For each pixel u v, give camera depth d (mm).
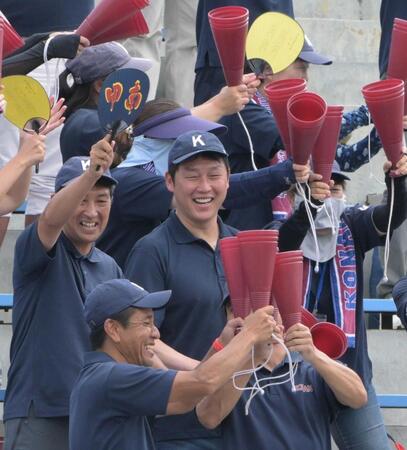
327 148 23000
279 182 23906
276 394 22703
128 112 22219
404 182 23922
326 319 25078
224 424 22562
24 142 22641
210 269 23172
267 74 25562
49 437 22703
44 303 22969
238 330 21062
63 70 27812
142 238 23500
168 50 36969
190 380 20328
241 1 29359
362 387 22625
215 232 23609
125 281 21250
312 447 22609
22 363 22984
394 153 23281
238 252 20922
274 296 21250
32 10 29875
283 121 22703
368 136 26812
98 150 22109
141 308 21078
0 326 29625
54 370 22781
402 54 23328
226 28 23469
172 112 25281
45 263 22875
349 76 38812
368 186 36688
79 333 22984
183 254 23188
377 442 24281
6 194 24031
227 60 24141
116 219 25359
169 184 23781
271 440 22469
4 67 24141
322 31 39812
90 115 25672
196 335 22875
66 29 29953
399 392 31234
